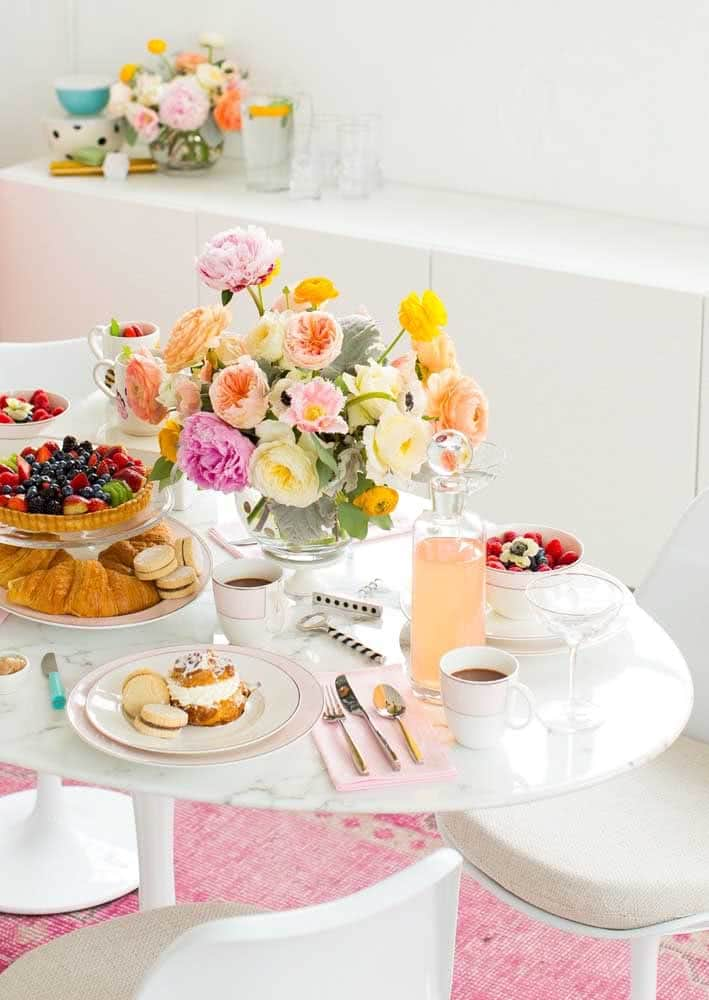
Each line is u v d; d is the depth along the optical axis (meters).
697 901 1.74
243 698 1.61
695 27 3.31
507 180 3.74
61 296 4.00
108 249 3.84
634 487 3.14
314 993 1.29
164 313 3.80
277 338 1.72
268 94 3.84
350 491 1.74
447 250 3.23
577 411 3.16
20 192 3.97
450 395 1.76
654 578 2.13
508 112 3.67
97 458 2.01
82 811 2.64
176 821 2.66
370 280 3.38
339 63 3.92
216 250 1.76
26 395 2.43
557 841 1.82
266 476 1.68
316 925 1.23
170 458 1.80
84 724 1.57
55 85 4.09
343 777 1.50
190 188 3.87
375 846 2.59
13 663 1.68
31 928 2.39
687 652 2.09
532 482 3.29
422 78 3.79
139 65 4.07
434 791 1.50
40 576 1.83
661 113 3.43
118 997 1.57
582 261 3.13
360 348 1.79
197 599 1.91
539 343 3.16
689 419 3.01
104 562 1.88
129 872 2.50
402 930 1.32
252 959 1.25
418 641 1.66
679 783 1.97
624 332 3.03
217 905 1.72
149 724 1.55
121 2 4.23
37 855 2.50
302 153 3.73
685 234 3.39
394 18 3.78
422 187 3.89
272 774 1.53
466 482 1.69
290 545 1.83
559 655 1.78
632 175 3.53
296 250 3.48
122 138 4.12
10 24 4.42
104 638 1.80
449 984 1.43
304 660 1.76
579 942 2.34
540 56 3.57
